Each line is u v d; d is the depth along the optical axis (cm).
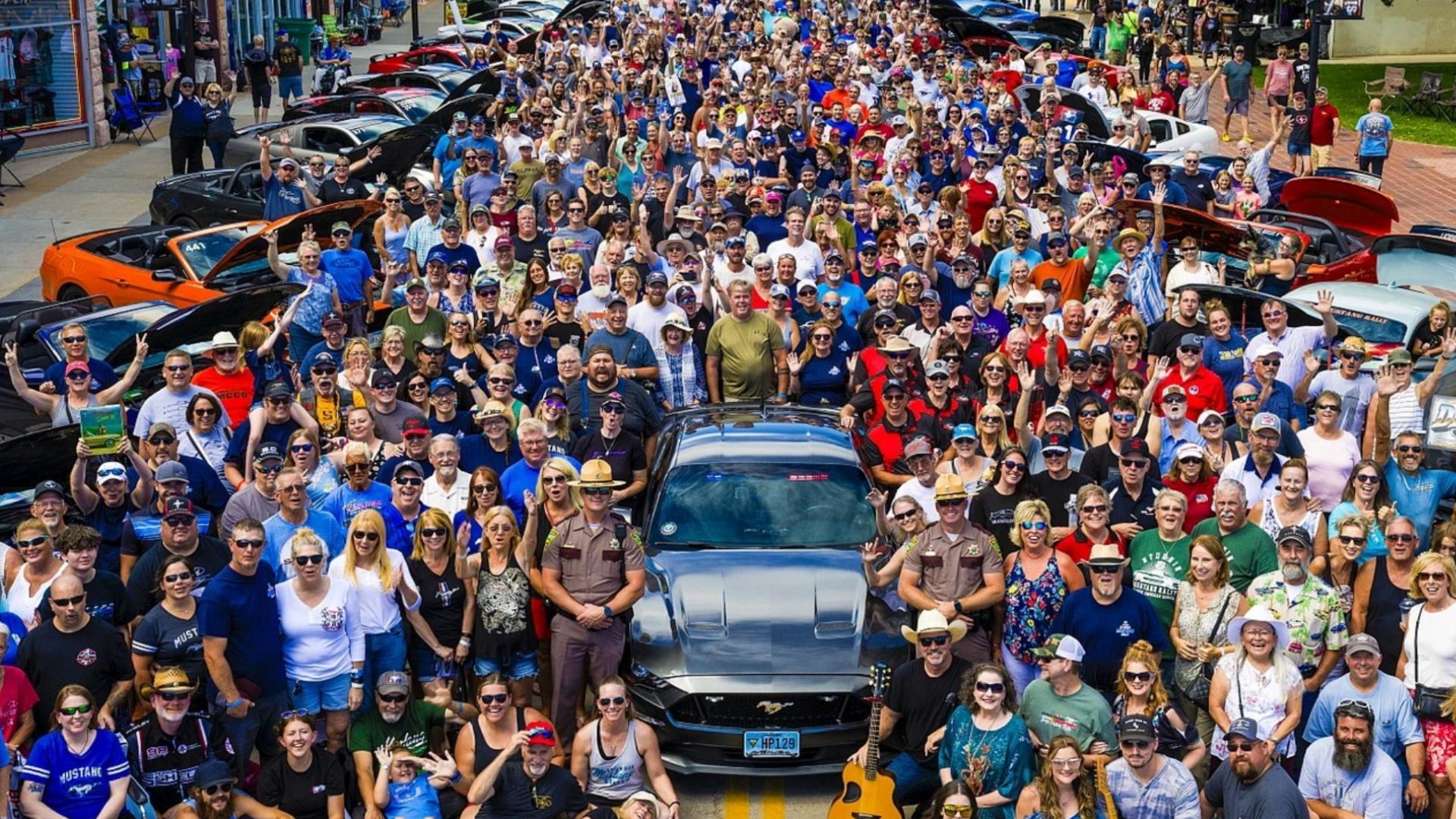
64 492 1290
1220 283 1900
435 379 1439
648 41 3469
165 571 1075
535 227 1866
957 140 2334
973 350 1577
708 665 1120
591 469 1149
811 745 1107
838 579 1198
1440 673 1062
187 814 1012
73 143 3694
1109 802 981
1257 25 4694
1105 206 2053
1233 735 971
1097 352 1480
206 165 3391
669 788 1067
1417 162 3575
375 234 1997
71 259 2128
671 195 2116
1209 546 1106
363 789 1059
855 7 4272
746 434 1366
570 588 1156
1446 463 1427
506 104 2800
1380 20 5328
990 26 4603
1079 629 1106
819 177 2322
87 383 1442
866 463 1369
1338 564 1189
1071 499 1244
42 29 3594
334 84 4056
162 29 4444
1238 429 1399
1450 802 1052
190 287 2000
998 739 1027
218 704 1077
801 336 1658
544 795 1039
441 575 1152
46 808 982
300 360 1752
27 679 1055
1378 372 1452
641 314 1620
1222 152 3616
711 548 1251
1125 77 3531
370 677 1131
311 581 1102
